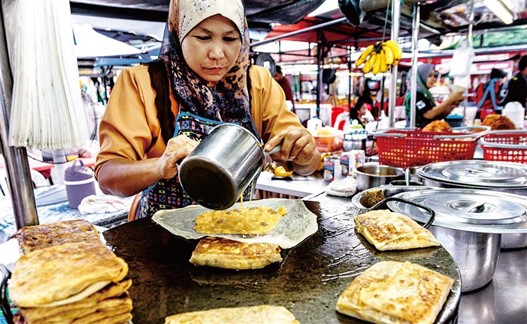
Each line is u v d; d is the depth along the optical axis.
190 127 1.70
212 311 0.81
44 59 1.12
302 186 3.01
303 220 1.41
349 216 1.47
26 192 1.25
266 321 0.77
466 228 1.19
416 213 1.39
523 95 5.40
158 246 1.21
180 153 1.33
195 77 1.72
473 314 1.23
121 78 1.69
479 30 4.95
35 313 0.68
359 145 3.69
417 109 4.80
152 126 1.69
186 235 1.26
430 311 0.77
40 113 1.12
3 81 1.15
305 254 1.13
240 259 1.04
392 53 2.98
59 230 1.07
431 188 1.73
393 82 3.44
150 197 1.78
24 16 1.07
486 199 1.51
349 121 5.45
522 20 4.64
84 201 2.92
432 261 1.05
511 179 1.84
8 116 1.17
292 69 9.60
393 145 2.79
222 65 1.59
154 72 1.70
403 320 0.75
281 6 3.32
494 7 3.42
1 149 1.21
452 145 2.52
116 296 0.75
